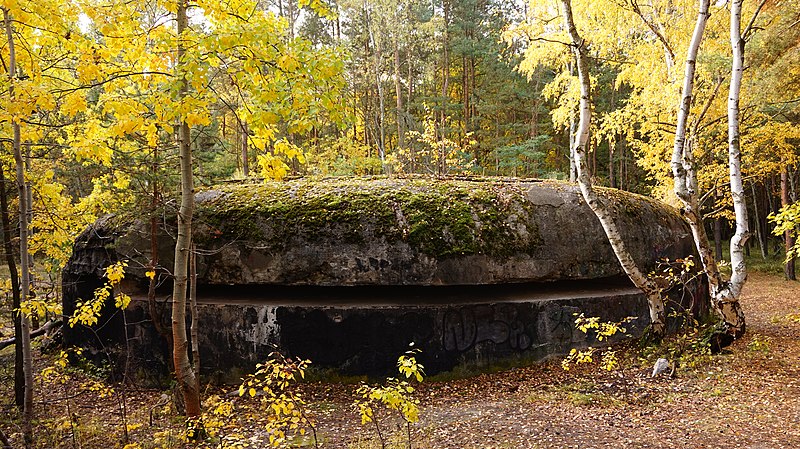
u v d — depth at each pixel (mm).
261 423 6398
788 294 15250
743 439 5090
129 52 5062
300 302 8281
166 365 8273
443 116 22906
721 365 7484
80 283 9344
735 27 7844
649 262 9523
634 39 12148
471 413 6445
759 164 14250
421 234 8031
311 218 8180
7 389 7699
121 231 8680
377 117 24953
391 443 5473
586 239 8820
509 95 23828
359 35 23156
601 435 5461
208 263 8234
